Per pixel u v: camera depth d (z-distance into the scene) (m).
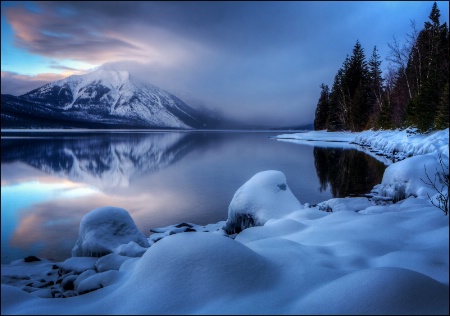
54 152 37.81
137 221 9.02
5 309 2.30
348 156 25.12
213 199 11.79
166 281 2.34
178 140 69.38
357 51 60.81
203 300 2.18
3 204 11.86
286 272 2.57
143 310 2.13
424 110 25.62
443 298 2.01
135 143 57.16
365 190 12.25
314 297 2.09
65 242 7.46
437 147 16.98
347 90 60.59
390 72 45.47
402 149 23.97
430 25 37.12
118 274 3.11
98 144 53.59
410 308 1.92
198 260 2.47
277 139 67.06
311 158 25.00
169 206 10.81
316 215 5.26
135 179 17.89
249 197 6.57
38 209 11.06
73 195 13.75
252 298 2.19
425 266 2.70
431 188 7.79
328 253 3.24
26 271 5.11
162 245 2.68
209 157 29.64
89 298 2.46
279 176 6.91
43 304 2.37
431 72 31.92
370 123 50.62
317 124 73.75
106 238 5.18
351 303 1.97
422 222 3.96
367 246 3.33
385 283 2.06
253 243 3.50
